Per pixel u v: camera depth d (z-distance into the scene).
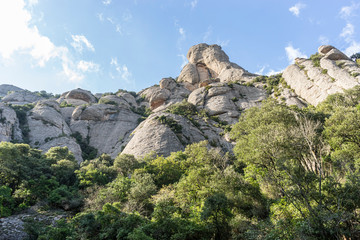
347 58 65.19
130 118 85.00
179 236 16.38
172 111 65.38
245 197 20.27
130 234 16.50
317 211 13.85
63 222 20.95
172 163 35.75
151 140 52.09
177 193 23.53
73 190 35.22
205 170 24.25
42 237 18.62
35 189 31.62
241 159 25.33
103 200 26.84
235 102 72.75
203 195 20.62
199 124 61.94
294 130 20.70
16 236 21.30
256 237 14.64
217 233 17.23
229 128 58.69
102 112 84.12
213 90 76.50
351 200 13.05
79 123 80.38
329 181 14.79
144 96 115.94
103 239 18.73
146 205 24.41
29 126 70.56
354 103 37.78
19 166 33.75
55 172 39.38
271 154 19.28
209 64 115.56
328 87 56.88
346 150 18.48
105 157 55.19
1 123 63.81
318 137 21.03
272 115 27.23
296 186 15.13
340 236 12.71
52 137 66.62
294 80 69.19
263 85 79.62
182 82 111.19
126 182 28.89
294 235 13.27
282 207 16.41
